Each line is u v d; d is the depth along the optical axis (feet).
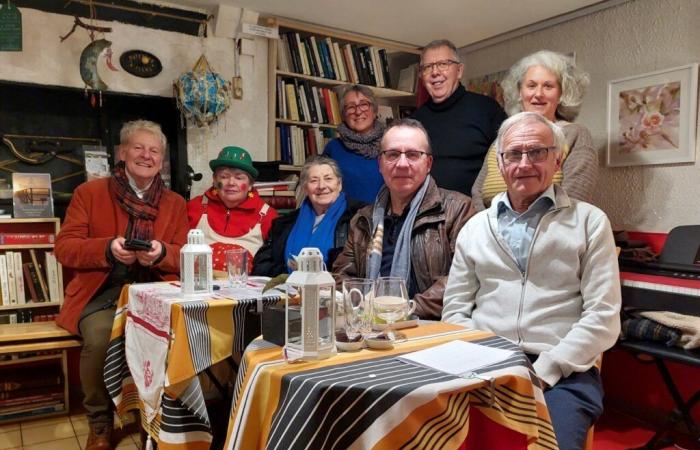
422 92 12.18
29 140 9.55
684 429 8.41
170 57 10.46
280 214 10.44
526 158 5.38
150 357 6.10
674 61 9.03
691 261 7.57
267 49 11.41
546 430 3.99
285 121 11.55
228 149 9.36
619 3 9.81
